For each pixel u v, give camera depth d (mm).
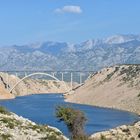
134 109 189125
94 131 109562
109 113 178750
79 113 54938
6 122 30484
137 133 60500
